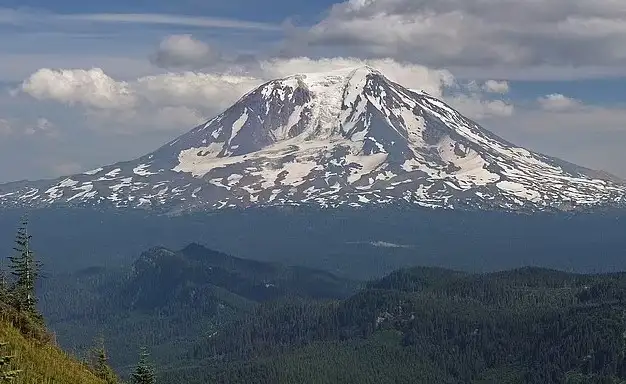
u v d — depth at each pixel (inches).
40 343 5226.4
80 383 4894.2
